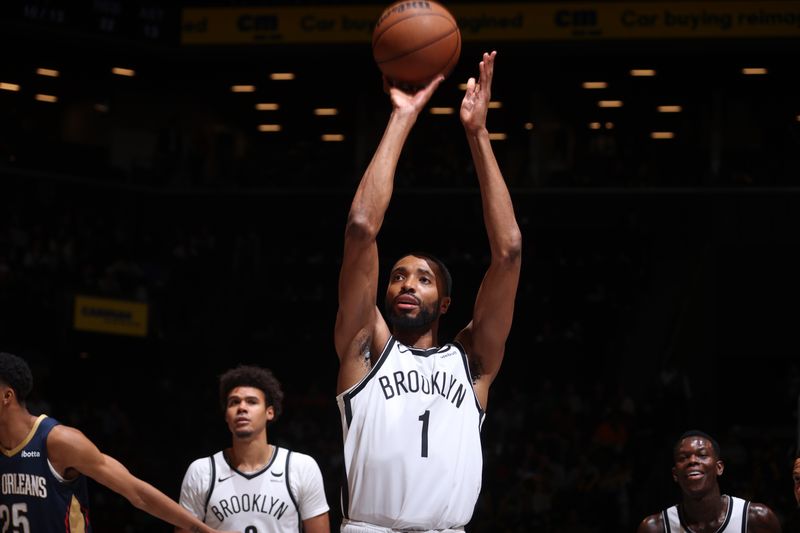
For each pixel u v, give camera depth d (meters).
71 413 15.95
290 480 5.09
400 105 3.85
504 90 22.52
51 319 17.12
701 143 21.84
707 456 5.16
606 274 20.58
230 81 22.92
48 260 18.77
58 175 21.25
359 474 3.53
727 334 19.56
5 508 4.04
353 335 3.67
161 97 23.70
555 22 19.00
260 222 22.34
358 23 19.50
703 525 5.23
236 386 5.10
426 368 3.65
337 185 22.22
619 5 18.81
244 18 19.92
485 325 3.78
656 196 21.14
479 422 3.70
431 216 21.77
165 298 19.73
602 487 13.73
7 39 19.89
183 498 5.13
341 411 3.65
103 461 4.08
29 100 22.27
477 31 19.22
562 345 19.47
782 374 19.31
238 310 20.44
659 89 22.06
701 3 18.61
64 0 19.17
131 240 21.72
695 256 20.27
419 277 3.76
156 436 17.50
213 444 17.41
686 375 18.44
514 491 13.80
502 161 22.64
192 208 22.52
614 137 22.31
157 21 20.00
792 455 14.05
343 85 22.92
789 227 20.52
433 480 3.49
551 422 15.77
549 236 21.27
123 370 17.92
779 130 21.50
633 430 15.35
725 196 20.84
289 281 21.33
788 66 20.53
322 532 5.12
